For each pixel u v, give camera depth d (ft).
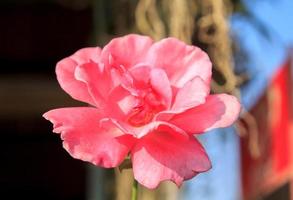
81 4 4.45
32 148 6.18
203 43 3.18
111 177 4.01
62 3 4.53
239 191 4.46
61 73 1.25
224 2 3.23
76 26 5.21
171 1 3.04
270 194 3.89
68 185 6.22
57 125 1.17
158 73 1.22
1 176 6.23
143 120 1.22
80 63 1.21
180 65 1.27
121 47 1.27
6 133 6.03
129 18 3.59
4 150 6.17
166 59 1.27
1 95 5.36
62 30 5.24
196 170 1.17
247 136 3.52
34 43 5.30
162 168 1.17
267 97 3.71
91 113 1.20
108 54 1.26
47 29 5.26
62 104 5.43
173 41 1.28
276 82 3.61
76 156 1.16
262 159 3.89
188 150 1.19
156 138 1.20
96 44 3.93
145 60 1.27
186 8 3.01
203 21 3.05
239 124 3.21
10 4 5.20
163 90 1.21
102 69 1.21
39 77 5.34
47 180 6.23
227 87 2.97
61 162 6.21
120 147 1.18
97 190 4.06
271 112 3.68
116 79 1.21
